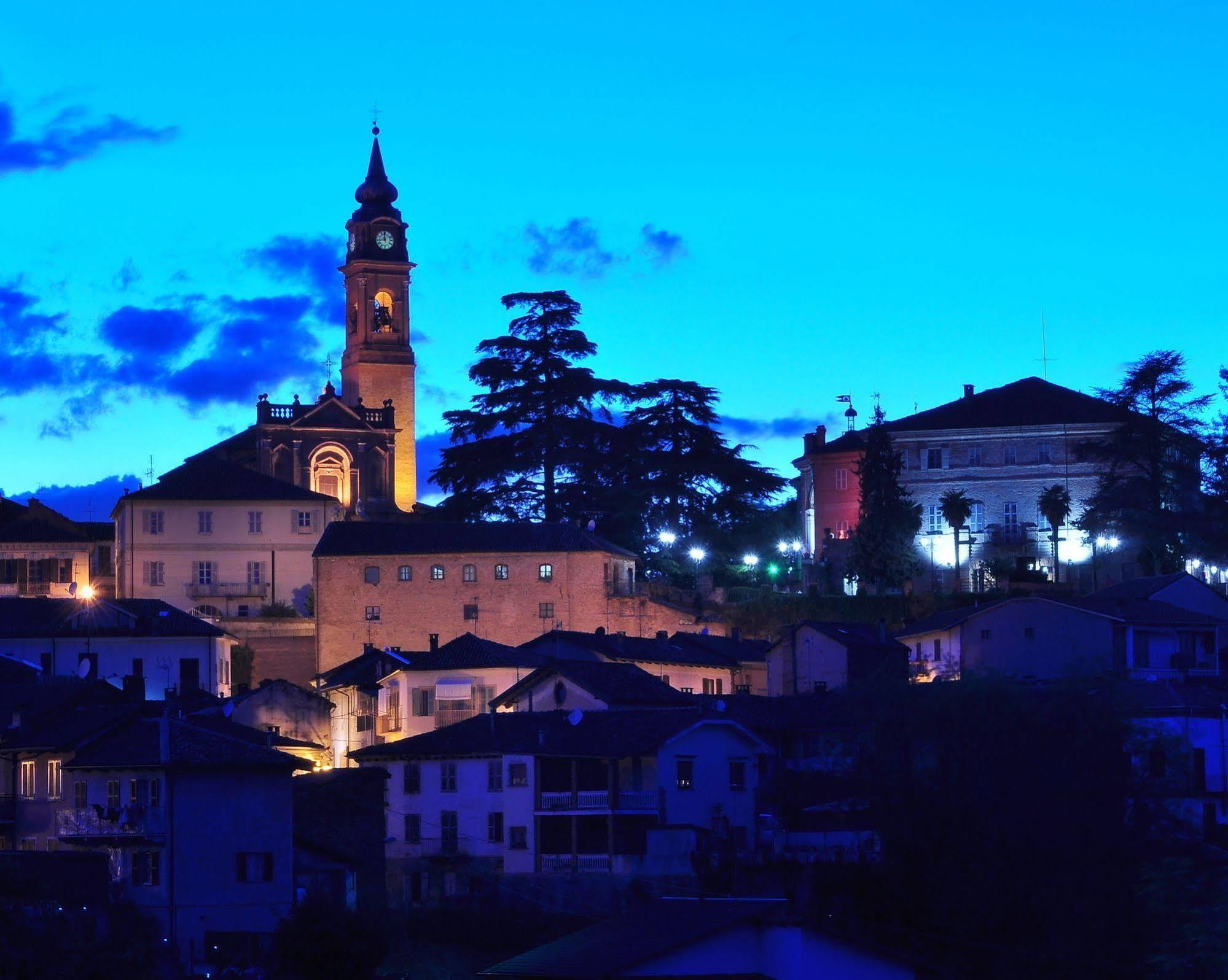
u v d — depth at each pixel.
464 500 169.00
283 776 87.19
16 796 92.12
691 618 148.25
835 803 104.19
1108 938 87.38
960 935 90.62
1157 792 97.06
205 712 117.00
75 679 113.94
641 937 74.00
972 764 95.31
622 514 162.38
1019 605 126.75
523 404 168.50
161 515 165.50
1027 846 92.56
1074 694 97.38
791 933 72.38
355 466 189.38
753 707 113.69
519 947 93.50
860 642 129.25
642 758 102.81
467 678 125.06
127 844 85.50
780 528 184.12
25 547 167.75
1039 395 174.50
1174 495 155.50
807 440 182.12
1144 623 123.50
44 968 68.94
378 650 136.38
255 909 85.88
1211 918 69.50
